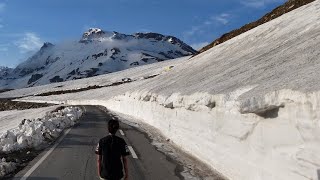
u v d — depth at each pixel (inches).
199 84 818.8
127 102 1625.2
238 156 379.9
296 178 269.7
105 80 6919.3
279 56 671.1
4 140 621.6
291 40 823.7
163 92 981.2
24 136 615.2
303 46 621.6
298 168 266.7
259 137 332.5
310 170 251.8
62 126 928.9
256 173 335.6
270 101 300.4
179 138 639.8
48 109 2311.8
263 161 323.6
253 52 1040.2
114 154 255.8
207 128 486.9
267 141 316.8
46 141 679.7
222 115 431.8
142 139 720.3
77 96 4904.0
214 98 461.7
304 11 1155.9
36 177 402.0
